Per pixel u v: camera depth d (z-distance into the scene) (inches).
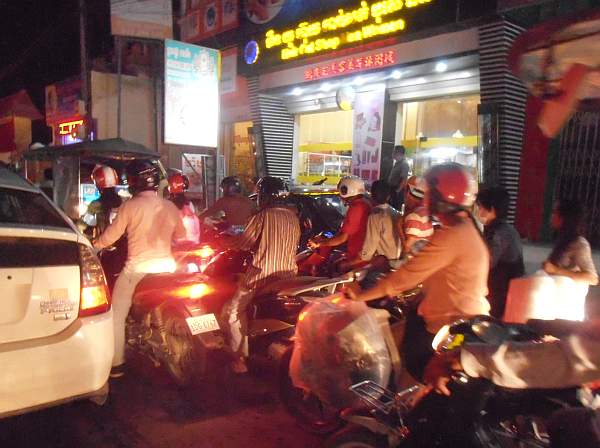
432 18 381.1
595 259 317.1
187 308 183.2
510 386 90.1
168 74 478.0
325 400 138.3
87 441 151.3
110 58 737.6
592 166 349.4
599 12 84.7
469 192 115.6
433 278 118.4
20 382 125.8
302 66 500.7
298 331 144.3
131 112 649.6
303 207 319.6
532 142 367.6
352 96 483.2
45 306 132.4
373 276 184.1
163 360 191.6
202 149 533.3
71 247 140.2
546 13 340.2
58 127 820.0
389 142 468.1
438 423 104.1
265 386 189.2
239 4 548.1
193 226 249.0
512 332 99.3
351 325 136.2
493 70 360.2
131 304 190.2
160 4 515.8
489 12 349.4
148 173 189.2
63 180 332.5
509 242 182.9
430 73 425.4
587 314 188.5
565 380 84.7
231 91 579.8
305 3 474.3
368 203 228.8
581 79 94.7
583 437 85.2
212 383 191.6
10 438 151.9
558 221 167.6
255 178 569.0
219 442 152.3
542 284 139.3
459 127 431.8
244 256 211.9
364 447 108.0
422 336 122.0
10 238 130.0
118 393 184.1
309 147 568.7
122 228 184.2
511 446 100.3
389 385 131.0
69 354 133.0
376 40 420.2
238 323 183.2
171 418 166.2
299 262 246.8
